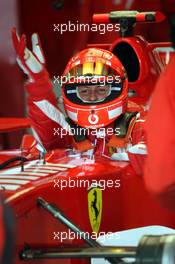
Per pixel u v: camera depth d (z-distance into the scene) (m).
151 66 12.84
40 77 10.73
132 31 13.15
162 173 6.70
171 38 9.21
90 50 10.63
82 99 10.50
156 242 6.92
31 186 9.01
